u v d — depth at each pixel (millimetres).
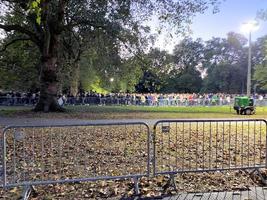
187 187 6574
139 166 8062
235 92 88750
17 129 7531
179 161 8680
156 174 6641
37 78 45281
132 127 14312
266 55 56812
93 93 49656
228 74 89875
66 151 9828
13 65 42219
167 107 41281
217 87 90062
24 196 5832
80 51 29938
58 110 28094
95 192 6227
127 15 27000
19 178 6926
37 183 6035
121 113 27922
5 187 6098
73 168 7836
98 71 35625
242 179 7164
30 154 9422
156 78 34125
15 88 50500
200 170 6906
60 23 27500
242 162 8195
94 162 8461
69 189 6422
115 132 13312
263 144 11492
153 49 29969
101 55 29984
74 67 33906
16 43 35031
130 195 6098
